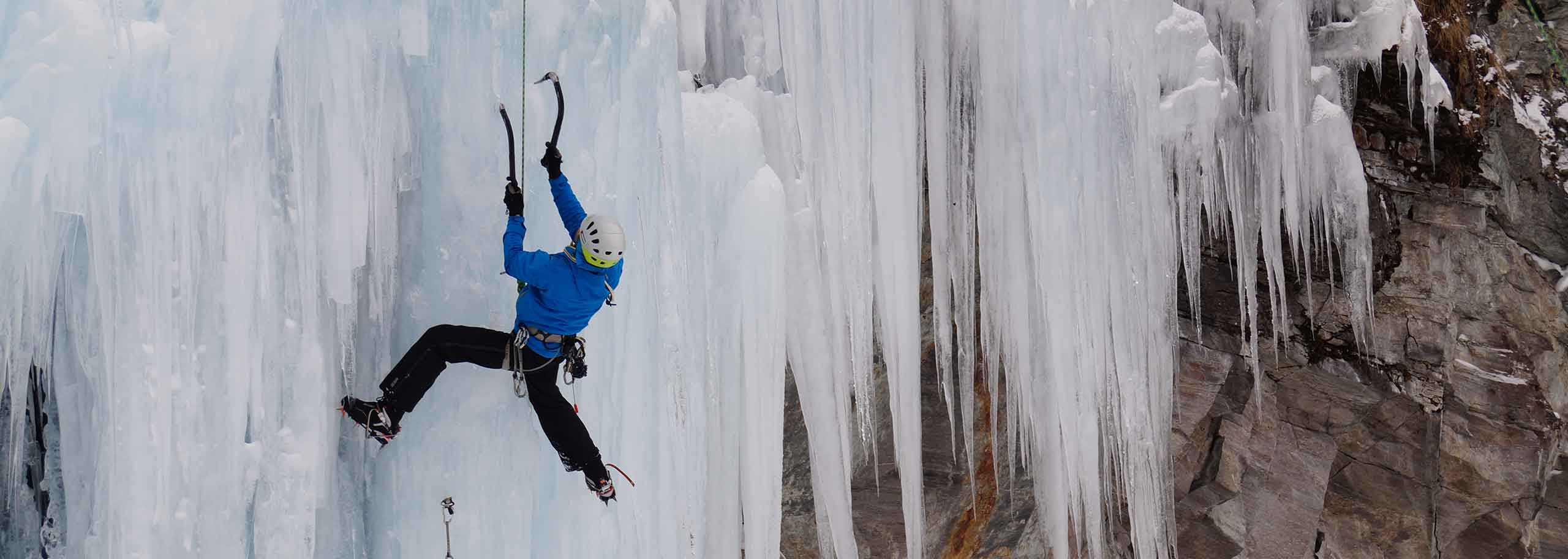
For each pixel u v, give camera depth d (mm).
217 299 3604
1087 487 8016
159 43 3404
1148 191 8445
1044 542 10297
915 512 7121
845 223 6469
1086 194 7629
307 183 3783
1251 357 11422
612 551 4590
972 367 7609
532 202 4293
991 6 7051
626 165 4621
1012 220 7371
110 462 3469
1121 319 8109
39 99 3197
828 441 6410
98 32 3283
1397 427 11328
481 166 4203
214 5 3484
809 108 6211
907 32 6637
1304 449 11375
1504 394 11062
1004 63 7164
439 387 4113
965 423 7695
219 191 3568
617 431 4660
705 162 5512
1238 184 9719
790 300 6215
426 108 4137
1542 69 10742
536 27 4289
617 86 4559
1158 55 8555
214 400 3623
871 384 6797
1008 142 7246
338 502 4086
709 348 5543
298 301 3828
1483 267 10953
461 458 4113
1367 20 9828
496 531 4191
